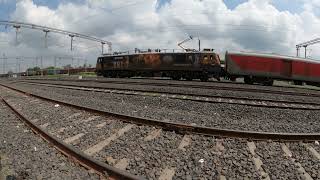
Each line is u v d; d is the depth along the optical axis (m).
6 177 6.12
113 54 56.72
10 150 8.25
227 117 13.80
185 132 9.30
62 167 6.71
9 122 12.60
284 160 7.23
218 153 7.56
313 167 6.73
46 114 14.25
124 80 40.91
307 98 22.03
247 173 6.30
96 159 6.96
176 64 45.66
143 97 19.34
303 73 41.62
